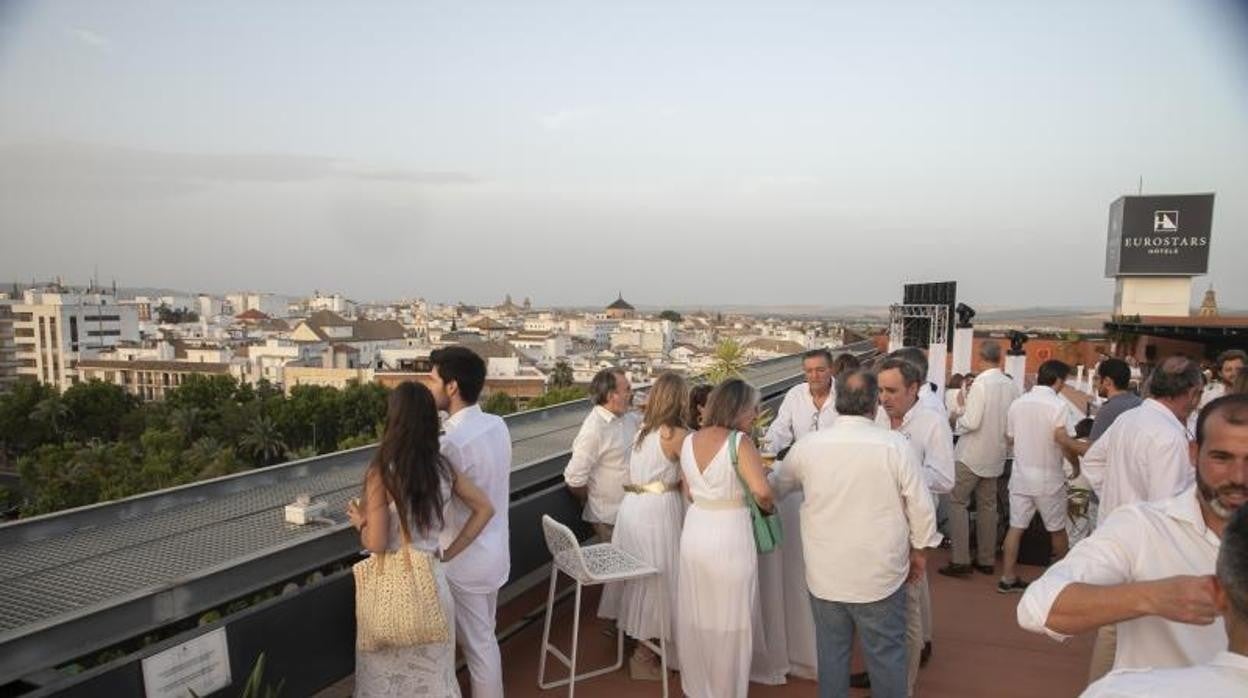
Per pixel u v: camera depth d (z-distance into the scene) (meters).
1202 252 38.69
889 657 2.84
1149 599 1.41
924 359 4.38
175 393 71.06
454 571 2.88
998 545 5.70
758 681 3.67
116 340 131.25
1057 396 4.82
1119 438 3.17
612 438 4.07
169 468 50.88
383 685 2.57
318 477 3.91
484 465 2.89
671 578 3.61
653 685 3.60
